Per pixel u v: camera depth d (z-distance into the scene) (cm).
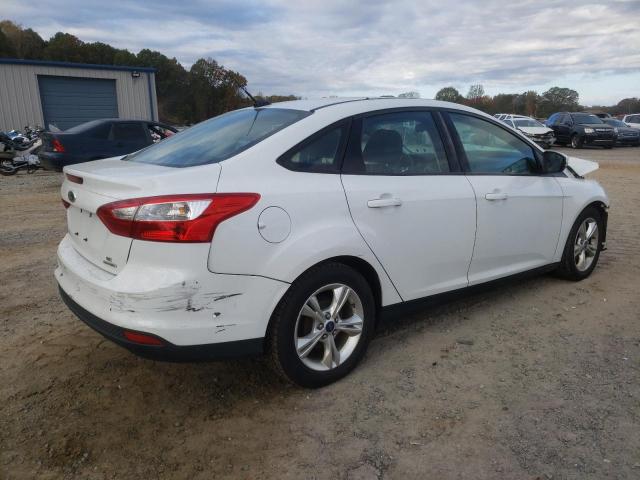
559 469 233
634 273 506
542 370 321
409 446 252
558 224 441
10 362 334
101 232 271
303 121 305
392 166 330
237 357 268
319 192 288
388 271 321
